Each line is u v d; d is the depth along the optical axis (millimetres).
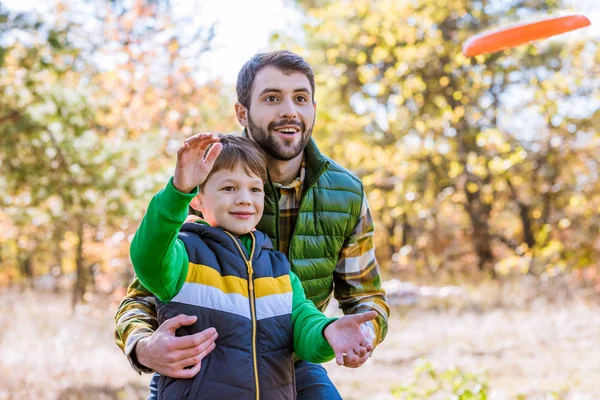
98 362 8586
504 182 20234
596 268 15609
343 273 3180
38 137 8930
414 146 19125
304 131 2951
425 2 17062
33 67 8383
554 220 17297
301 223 2990
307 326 2576
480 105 19016
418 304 13445
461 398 5234
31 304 14094
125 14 11773
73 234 14359
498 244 21062
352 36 17250
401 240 27047
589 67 17938
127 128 11148
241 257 2594
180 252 2473
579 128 18422
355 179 3166
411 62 17484
